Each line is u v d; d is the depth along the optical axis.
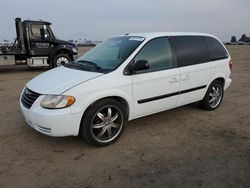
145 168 3.15
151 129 4.41
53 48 12.45
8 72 12.03
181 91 4.59
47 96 3.36
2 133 4.13
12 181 2.86
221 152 3.59
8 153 3.48
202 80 4.98
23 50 11.92
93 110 3.50
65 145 3.75
